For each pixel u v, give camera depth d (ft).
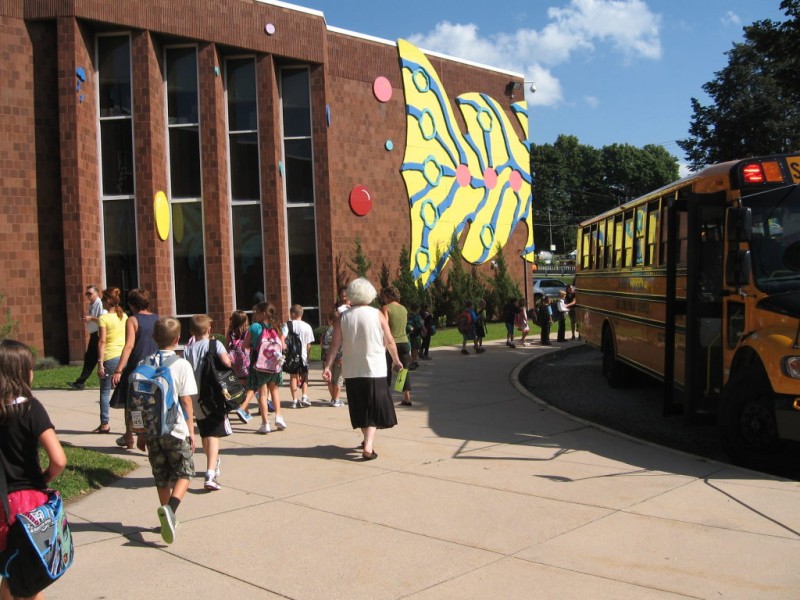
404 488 23.18
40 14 63.05
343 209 85.10
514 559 17.06
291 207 78.84
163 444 19.13
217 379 23.12
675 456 27.50
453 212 98.73
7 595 13.16
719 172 29.14
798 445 25.62
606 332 50.44
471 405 39.78
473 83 103.65
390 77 90.53
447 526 19.47
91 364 41.42
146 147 67.21
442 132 96.84
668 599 14.79
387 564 16.85
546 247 367.86
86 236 63.72
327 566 16.76
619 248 46.24
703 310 29.71
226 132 74.23
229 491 22.99
